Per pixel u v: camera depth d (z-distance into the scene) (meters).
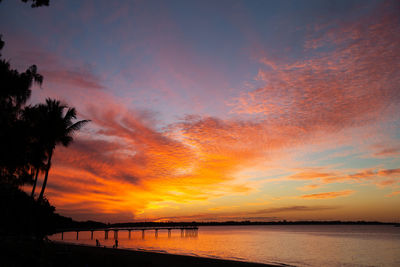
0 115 13.57
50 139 26.67
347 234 156.00
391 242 87.06
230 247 68.56
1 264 13.95
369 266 39.09
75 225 108.88
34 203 25.78
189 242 91.00
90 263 20.88
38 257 17.50
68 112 28.95
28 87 14.02
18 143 14.88
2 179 16.08
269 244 79.06
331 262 42.44
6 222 22.36
